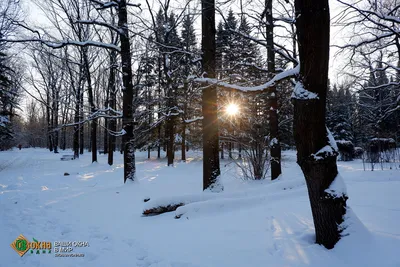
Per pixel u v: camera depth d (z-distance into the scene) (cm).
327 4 293
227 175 1020
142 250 336
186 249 325
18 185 909
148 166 1767
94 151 1769
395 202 439
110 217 514
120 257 318
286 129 1477
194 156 2378
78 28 1427
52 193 768
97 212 553
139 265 295
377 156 1245
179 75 1084
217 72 761
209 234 373
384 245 267
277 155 835
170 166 1609
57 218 507
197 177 1091
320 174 288
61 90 1909
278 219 409
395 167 989
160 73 1298
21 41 732
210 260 287
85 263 306
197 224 427
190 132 1945
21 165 1728
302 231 349
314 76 289
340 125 2375
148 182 938
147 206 519
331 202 284
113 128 1758
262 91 469
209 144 640
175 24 903
